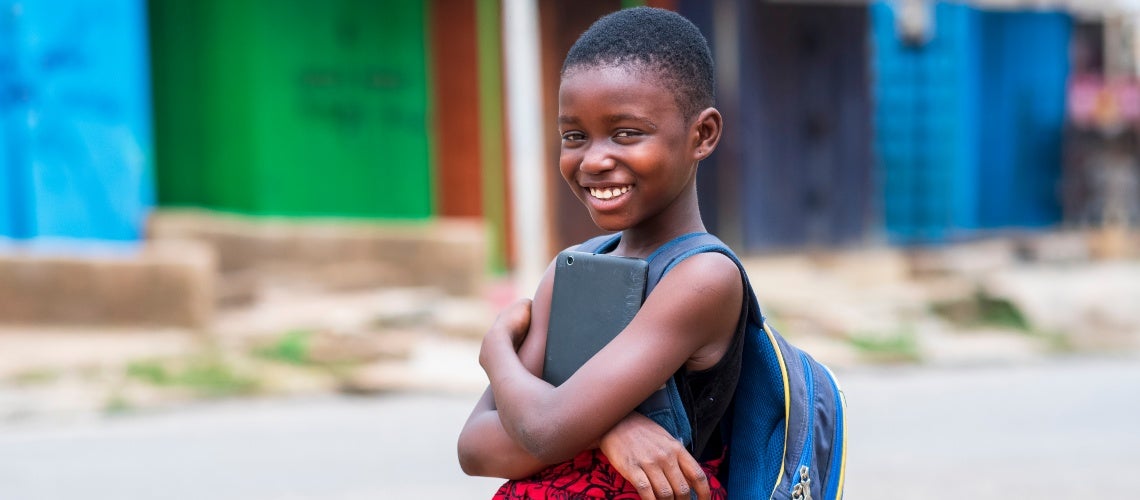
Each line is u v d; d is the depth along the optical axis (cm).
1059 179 1695
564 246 1223
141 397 771
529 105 939
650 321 160
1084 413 752
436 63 1182
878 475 585
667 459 156
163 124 1125
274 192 1119
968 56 1534
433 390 815
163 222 1063
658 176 162
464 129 1190
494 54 1188
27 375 814
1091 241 1634
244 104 1112
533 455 161
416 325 979
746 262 1288
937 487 561
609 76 161
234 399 781
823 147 1338
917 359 978
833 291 1198
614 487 167
